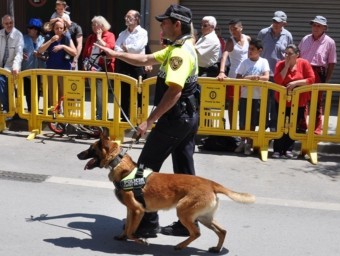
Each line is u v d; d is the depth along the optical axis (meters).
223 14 11.20
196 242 4.61
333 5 10.96
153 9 10.88
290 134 7.37
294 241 4.70
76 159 6.97
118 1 12.07
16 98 8.10
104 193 5.73
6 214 5.04
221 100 7.39
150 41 10.94
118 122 7.74
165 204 4.22
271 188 6.17
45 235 4.62
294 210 5.48
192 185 4.16
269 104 7.69
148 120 4.16
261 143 7.45
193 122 4.40
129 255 4.31
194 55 4.27
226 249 4.49
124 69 8.16
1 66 8.36
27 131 8.41
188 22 4.20
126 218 4.63
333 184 6.40
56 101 7.93
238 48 7.96
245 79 7.32
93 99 7.77
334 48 8.19
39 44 8.92
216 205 4.21
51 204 5.35
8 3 10.72
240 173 6.69
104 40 8.10
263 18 11.13
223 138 7.61
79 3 12.15
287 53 7.30
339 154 7.79
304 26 11.10
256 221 5.13
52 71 7.82
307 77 7.39
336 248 4.59
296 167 7.05
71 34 8.90
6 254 4.23
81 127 8.04
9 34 8.25
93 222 4.95
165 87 4.29
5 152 7.18
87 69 8.17
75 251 4.34
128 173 4.26
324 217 5.32
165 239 4.64
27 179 6.11
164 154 4.44
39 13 12.40
